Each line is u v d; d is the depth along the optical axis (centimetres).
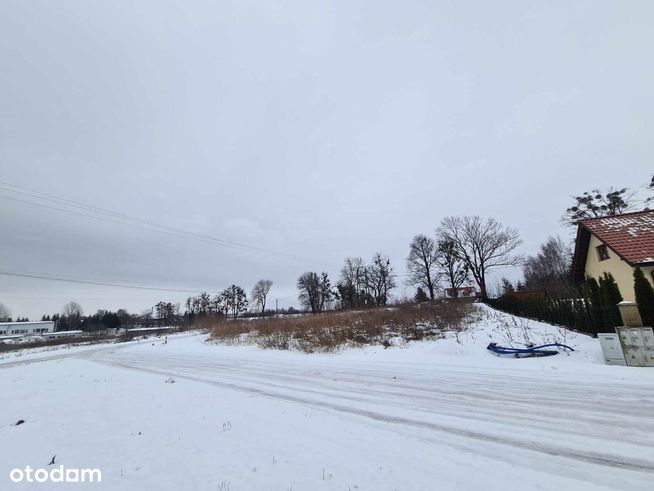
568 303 1764
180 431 620
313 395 900
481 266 5450
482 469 452
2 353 3706
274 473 450
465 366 1245
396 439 564
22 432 631
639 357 1110
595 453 493
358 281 7644
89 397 914
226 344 2717
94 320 10438
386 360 1504
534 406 724
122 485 427
